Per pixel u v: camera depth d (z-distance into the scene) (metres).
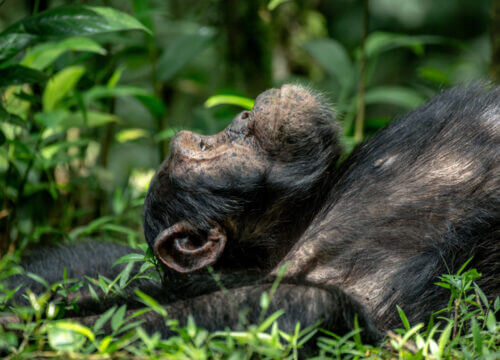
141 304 7.07
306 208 8.05
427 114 7.98
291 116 7.91
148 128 20.20
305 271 7.30
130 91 12.48
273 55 18.38
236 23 17.14
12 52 9.46
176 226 8.08
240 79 17.45
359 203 7.55
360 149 8.11
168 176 8.30
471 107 7.75
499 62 12.62
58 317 6.68
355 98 14.50
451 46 24.00
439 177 7.36
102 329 6.45
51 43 11.27
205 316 6.27
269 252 8.14
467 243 7.16
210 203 8.02
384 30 23.89
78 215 12.77
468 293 7.12
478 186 7.20
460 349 6.32
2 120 10.30
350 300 6.23
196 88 19.92
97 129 14.59
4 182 11.93
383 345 6.31
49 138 12.61
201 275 7.74
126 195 13.35
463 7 23.75
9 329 6.47
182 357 5.20
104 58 14.26
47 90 11.34
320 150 8.01
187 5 19.98
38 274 9.70
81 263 10.04
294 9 18.80
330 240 7.36
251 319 6.16
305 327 6.04
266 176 7.93
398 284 7.08
